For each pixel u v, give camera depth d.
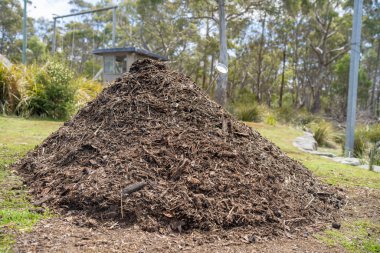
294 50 30.98
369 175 4.54
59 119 8.38
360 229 2.51
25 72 8.83
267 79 33.28
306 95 37.16
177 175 2.58
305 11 23.81
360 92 29.89
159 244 2.00
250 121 12.16
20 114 8.24
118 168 2.64
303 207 2.71
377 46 32.25
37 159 3.31
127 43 31.31
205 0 17.83
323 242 2.23
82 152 2.99
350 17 25.56
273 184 2.82
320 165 5.08
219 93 15.36
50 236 2.00
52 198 2.53
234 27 24.25
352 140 8.63
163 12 23.27
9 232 2.00
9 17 34.06
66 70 8.84
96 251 1.86
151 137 2.95
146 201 2.34
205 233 2.19
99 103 3.62
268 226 2.34
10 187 2.82
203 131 3.11
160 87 3.49
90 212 2.32
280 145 7.05
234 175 2.69
